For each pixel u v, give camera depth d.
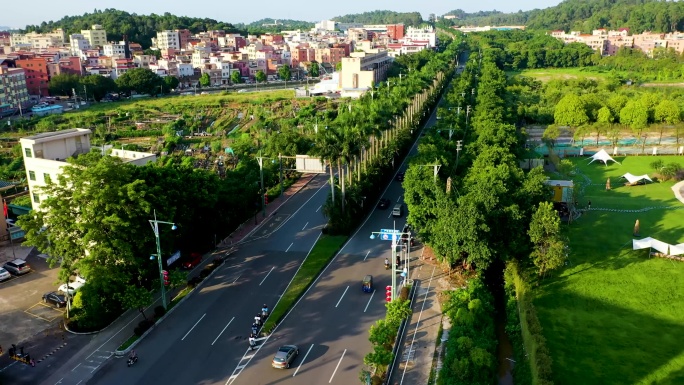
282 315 68.81
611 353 59.25
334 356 60.62
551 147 137.00
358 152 96.81
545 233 73.38
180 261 83.25
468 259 73.88
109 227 68.38
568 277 76.31
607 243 87.31
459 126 133.50
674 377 54.94
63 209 68.12
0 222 92.50
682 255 81.38
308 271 80.69
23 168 138.88
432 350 61.50
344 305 71.56
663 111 154.12
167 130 182.75
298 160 106.62
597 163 135.25
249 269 82.19
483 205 75.00
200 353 61.81
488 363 53.97
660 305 68.81
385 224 99.19
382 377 56.31
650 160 136.75
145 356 61.41
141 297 66.75
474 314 62.53
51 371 58.97
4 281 79.38
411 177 86.31
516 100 197.00
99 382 56.97
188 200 82.31
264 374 57.75
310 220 102.19
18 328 67.31
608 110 157.62
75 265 67.94
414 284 76.44
